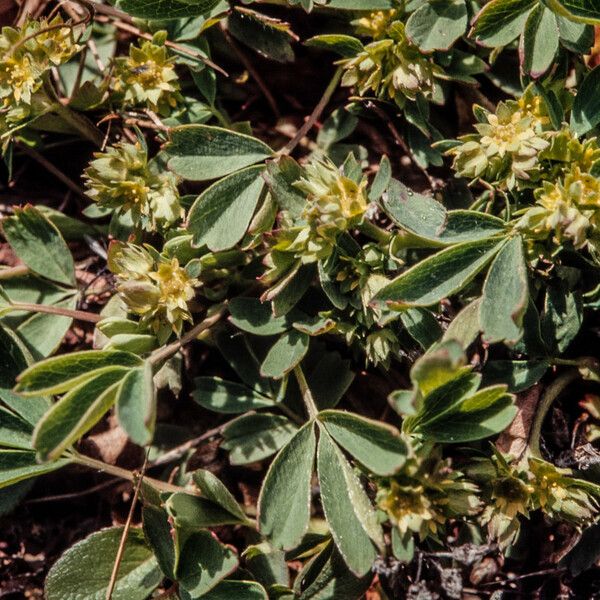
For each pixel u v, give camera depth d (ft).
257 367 0.79
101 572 0.77
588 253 0.78
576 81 0.79
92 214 0.80
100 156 0.78
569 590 0.78
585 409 0.79
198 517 0.76
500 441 0.78
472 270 0.74
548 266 0.78
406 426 0.74
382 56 0.78
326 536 0.78
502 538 0.76
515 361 0.77
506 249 0.75
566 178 0.75
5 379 0.77
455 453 0.78
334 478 0.75
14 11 0.83
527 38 0.76
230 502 0.77
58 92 0.82
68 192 0.83
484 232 0.75
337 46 0.79
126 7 0.77
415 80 0.78
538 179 0.76
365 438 0.74
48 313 0.79
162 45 0.79
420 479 0.74
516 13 0.76
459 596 0.76
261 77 0.83
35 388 0.73
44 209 0.81
